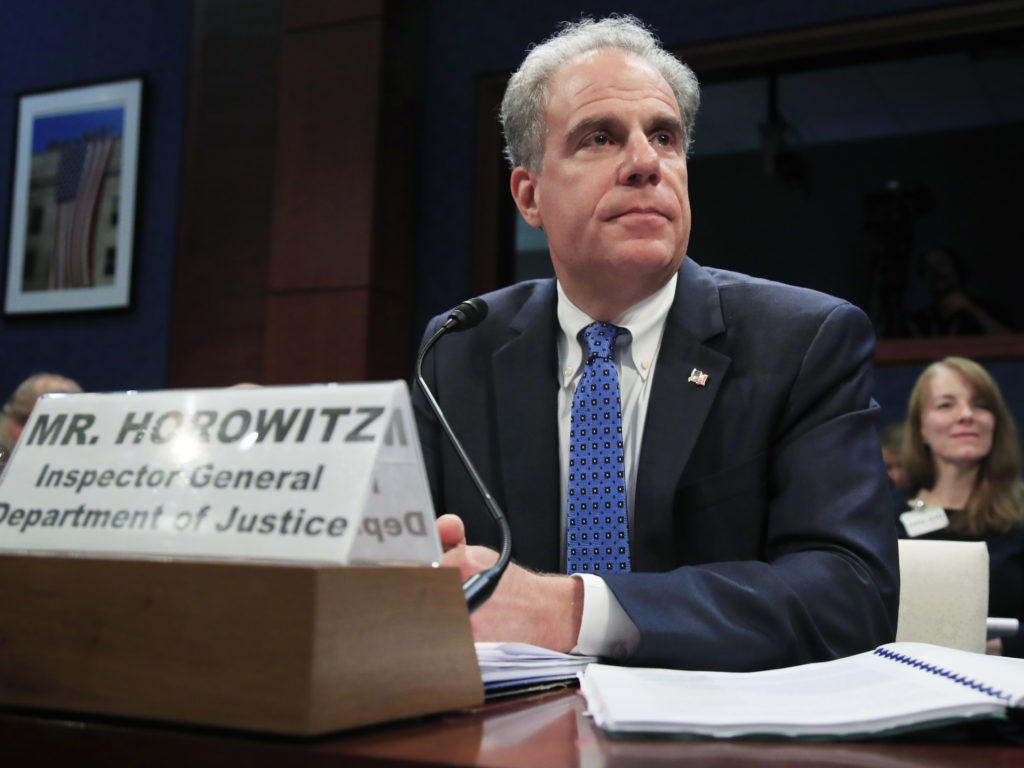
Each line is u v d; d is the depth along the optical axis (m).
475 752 0.57
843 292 4.84
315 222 4.54
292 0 4.72
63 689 0.64
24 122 5.24
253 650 0.59
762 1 4.30
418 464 0.69
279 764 0.57
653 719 0.63
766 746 0.63
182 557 0.65
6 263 5.19
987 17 3.96
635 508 1.35
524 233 5.24
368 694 0.61
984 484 3.23
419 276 4.70
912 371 4.41
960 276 4.69
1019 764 0.59
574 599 0.98
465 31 4.77
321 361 4.45
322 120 4.59
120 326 4.98
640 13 4.48
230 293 4.77
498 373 1.54
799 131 5.11
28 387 3.50
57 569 0.66
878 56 4.24
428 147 4.76
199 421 0.72
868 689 0.75
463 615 0.71
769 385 1.36
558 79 1.48
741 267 5.02
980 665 0.81
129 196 4.99
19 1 5.39
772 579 1.03
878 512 1.22
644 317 1.48
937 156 4.86
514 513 1.43
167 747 0.59
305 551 0.62
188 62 5.00
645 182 1.41
